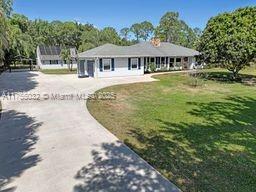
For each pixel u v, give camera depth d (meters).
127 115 11.69
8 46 19.16
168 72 34.47
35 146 7.76
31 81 25.95
